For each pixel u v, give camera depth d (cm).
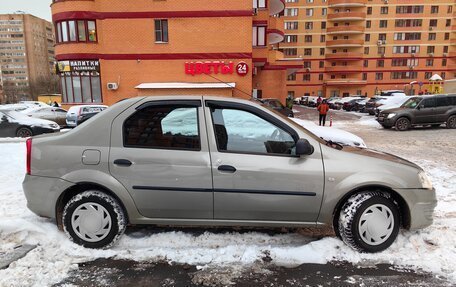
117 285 278
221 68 2142
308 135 334
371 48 5791
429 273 296
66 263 305
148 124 330
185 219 332
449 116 1565
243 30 2103
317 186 322
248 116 333
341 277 290
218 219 331
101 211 328
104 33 2147
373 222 324
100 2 2153
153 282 282
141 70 2177
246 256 320
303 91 6059
